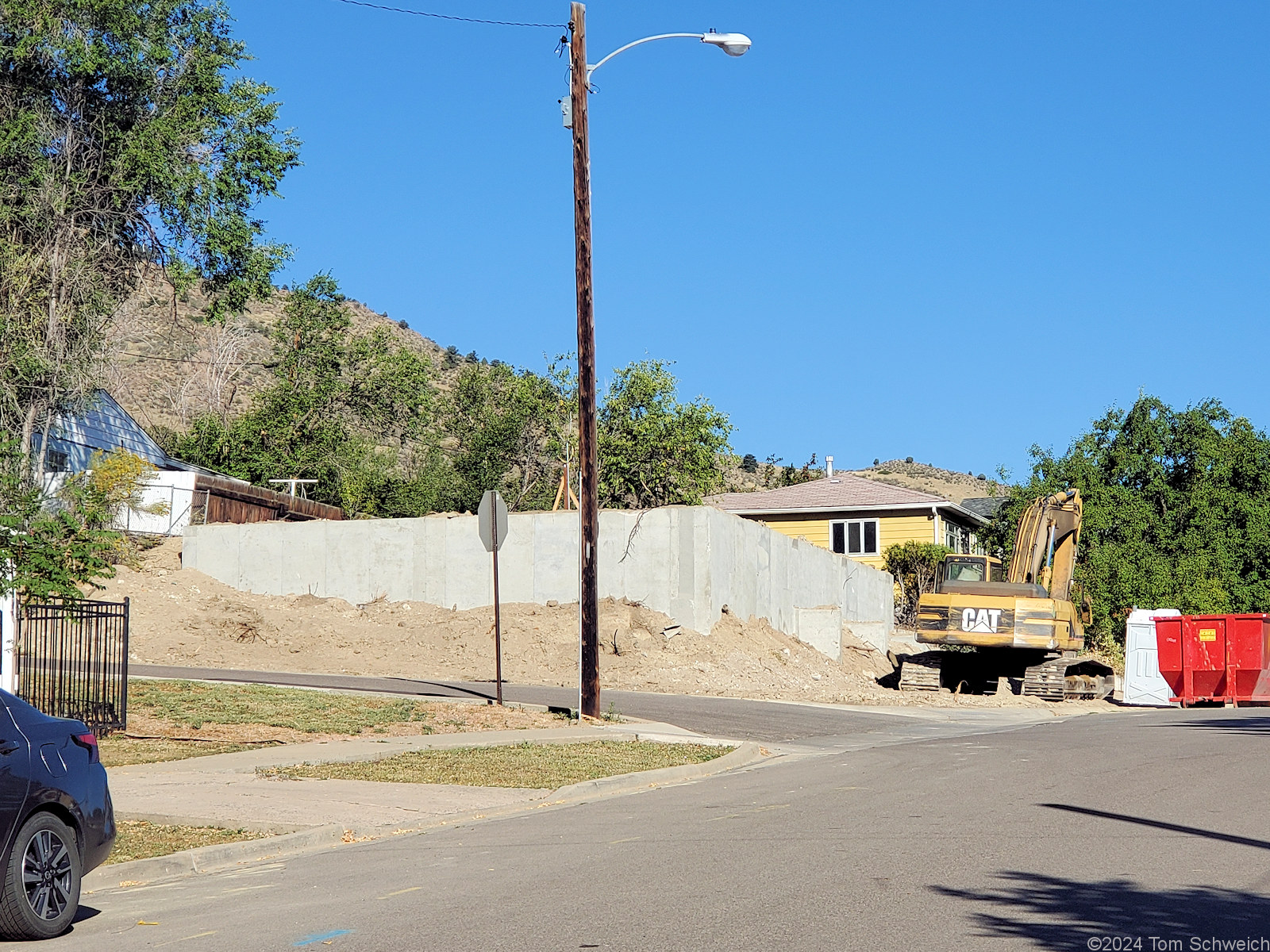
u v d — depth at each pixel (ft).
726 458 207.31
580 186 66.39
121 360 132.05
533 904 26.12
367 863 32.35
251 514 142.41
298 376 205.98
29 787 25.29
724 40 64.85
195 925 25.64
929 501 179.22
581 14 66.39
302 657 97.91
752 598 113.09
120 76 118.11
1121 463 160.15
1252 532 154.81
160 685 72.90
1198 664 98.43
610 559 105.91
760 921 24.00
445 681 89.56
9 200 113.80
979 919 24.07
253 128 128.36
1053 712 90.22
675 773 50.83
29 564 55.16
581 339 67.10
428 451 227.61
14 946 24.40
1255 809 38.19
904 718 78.28
